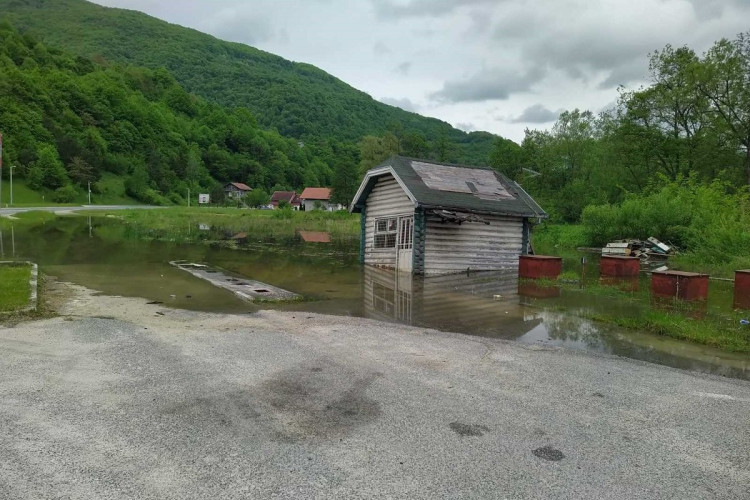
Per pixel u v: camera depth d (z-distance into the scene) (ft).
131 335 20.18
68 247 59.88
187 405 13.19
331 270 47.16
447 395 14.52
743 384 16.51
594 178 130.52
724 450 11.55
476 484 9.75
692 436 12.27
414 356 18.58
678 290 33.81
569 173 142.72
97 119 320.50
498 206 48.83
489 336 22.77
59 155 263.08
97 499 8.86
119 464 10.09
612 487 9.82
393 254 49.88
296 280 39.75
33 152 245.65
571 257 70.90
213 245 71.00
